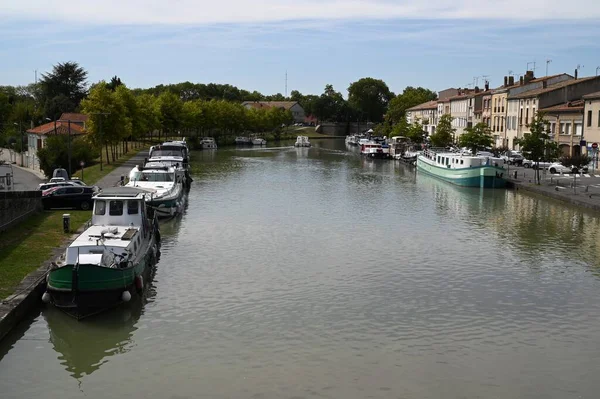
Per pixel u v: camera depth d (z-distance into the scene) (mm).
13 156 90125
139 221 29578
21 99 168250
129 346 21016
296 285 27891
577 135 76375
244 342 21453
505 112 103188
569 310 25109
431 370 19500
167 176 48125
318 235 38469
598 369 19719
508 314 24562
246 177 73500
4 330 20281
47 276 23453
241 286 27609
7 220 33562
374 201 54281
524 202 54062
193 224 41438
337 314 24266
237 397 17625
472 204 52938
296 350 20844
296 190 61094
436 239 37812
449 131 107438
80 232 33750
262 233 38750
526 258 33219
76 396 17688
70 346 20875
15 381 18531
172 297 25984
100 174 65250
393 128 146875
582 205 49344
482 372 19406
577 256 33688
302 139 150125
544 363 20125
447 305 25516
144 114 109438
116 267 23766
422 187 65688
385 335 22234
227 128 161000
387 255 33594
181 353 20516
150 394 17797
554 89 88312
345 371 19328
